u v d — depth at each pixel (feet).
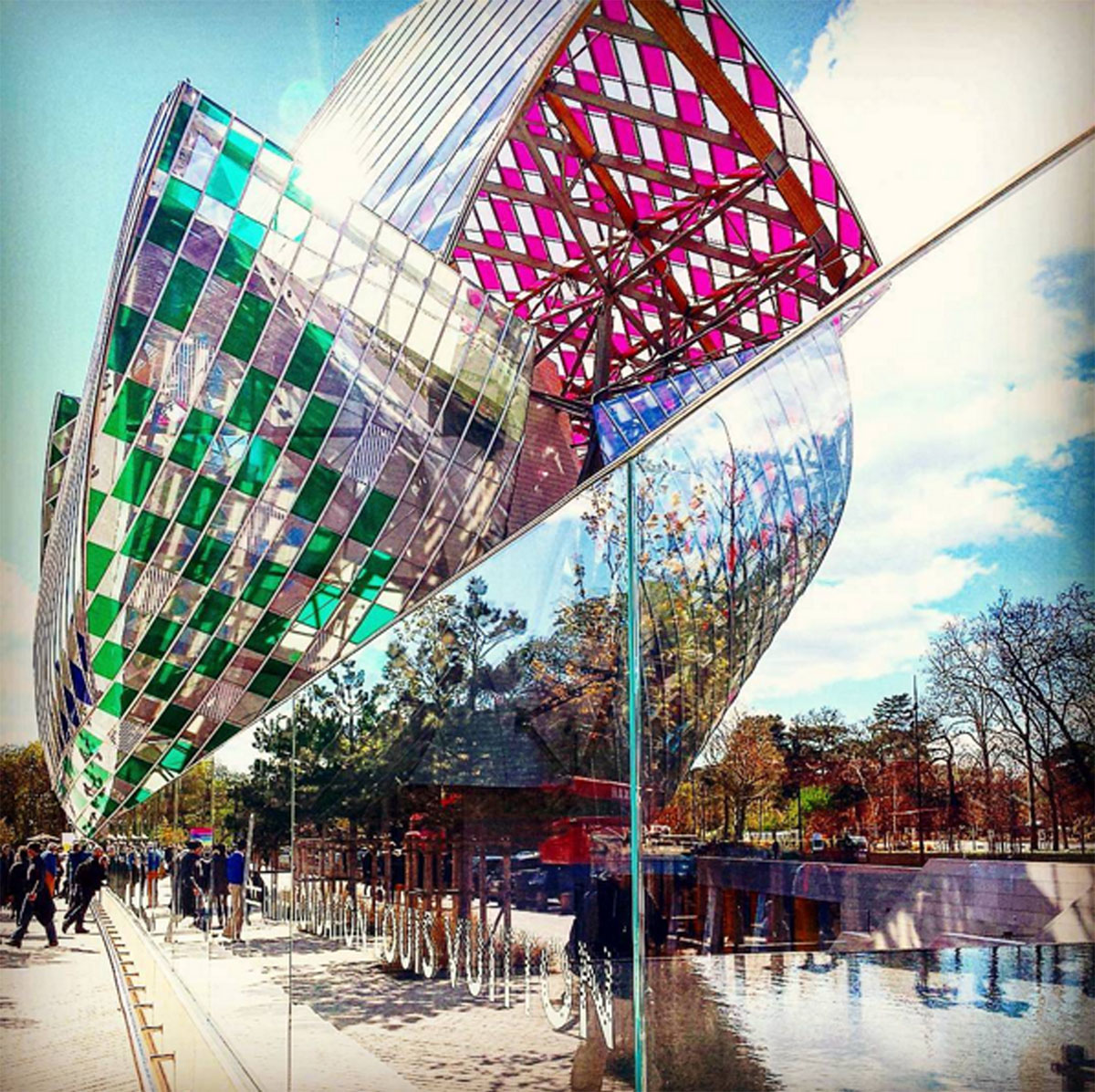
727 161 108.68
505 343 86.22
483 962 11.09
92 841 94.22
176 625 82.43
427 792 12.81
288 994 17.92
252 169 77.00
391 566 84.28
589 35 100.27
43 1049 39.09
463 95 102.58
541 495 89.10
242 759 23.66
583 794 9.49
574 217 114.62
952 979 5.82
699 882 7.82
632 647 9.05
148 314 76.07
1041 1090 5.40
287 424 79.77
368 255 80.69
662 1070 8.16
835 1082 6.55
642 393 93.04
